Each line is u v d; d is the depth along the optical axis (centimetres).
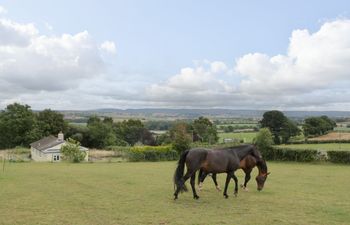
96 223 1096
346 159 3662
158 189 1766
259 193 1661
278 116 7819
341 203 1424
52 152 6375
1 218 1154
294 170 2914
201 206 1347
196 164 1424
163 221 1120
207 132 8469
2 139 9138
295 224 1100
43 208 1306
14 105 9194
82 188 1798
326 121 8731
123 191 1703
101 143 9600
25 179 2166
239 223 1104
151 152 4616
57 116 9612
